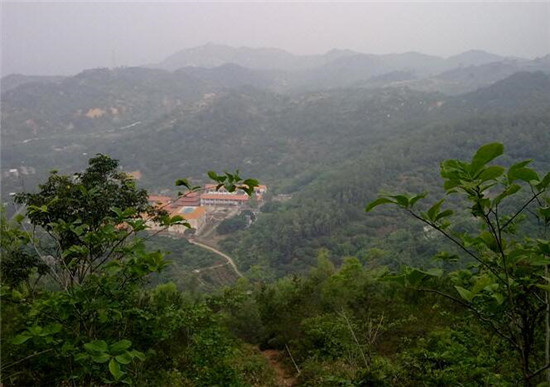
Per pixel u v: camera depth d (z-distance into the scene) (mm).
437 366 4262
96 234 2393
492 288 1795
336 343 7133
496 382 2850
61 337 2301
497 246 1665
